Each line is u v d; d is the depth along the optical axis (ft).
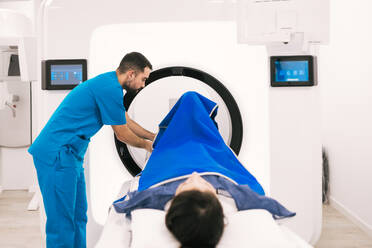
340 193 10.29
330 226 8.95
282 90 6.48
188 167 4.75
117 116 6.00
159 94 7.63
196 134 5.58
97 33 6.61
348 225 9.02
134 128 6.89
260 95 6.81
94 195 6.93
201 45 6.75
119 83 6.03
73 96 6.04
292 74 6.36
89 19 6.47
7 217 10.01
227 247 3.44
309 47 6.39
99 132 6.93
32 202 10.87
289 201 6.59
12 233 8.70
